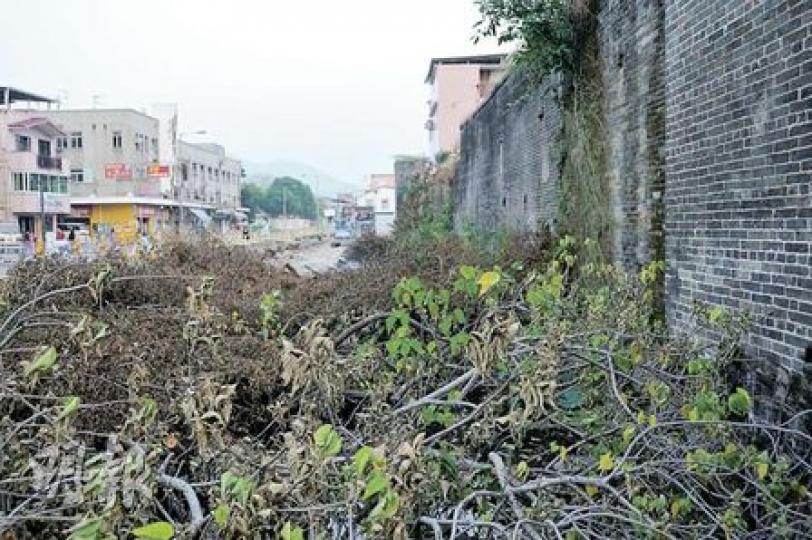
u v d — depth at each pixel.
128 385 3.84
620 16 8.29
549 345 3.47
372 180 91.25
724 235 5.34
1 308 5.44
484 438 3.24
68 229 48.59
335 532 2.30
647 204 7.36
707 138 5.64
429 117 56.28
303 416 3.24
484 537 2.62
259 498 2.20
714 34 5.50
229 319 6.04
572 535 2.57
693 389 4.19
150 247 10.45
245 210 87.88
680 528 2.72
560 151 10.97
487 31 10.22
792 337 4.43
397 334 4.61
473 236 17.03
